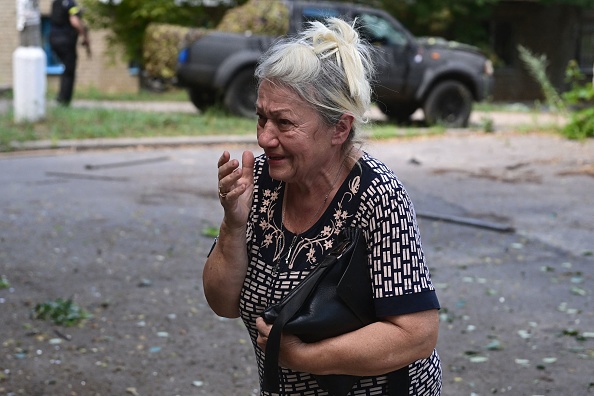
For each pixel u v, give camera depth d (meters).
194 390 5.45
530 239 9.15
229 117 18.41
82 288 7.32
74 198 10.84
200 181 12.18
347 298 2.70
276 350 2.67
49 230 9.17
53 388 5.40
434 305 2.74
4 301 6.93
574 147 15.24
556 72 34.41
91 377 5.58
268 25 18.66
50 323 6.49
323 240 2.82
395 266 2.73
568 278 7.80
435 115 18.92
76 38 19.17
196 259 8.28
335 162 2.83
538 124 18.41
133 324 6.54
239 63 18.06
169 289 7.36
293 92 2.68
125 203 10.61
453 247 8.84
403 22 31.62
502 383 5.55
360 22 2.93
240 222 2.86
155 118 17.58
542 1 32.25
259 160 3.02
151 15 24.95
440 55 18.81
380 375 2.83
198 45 18.05
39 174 12.46
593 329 6.51
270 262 2.89
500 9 33.84
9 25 28.69
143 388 5.45
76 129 16.20
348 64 2.69
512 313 6.86
